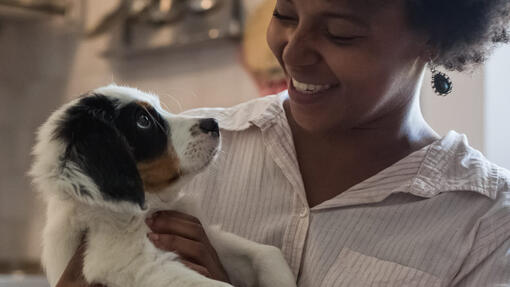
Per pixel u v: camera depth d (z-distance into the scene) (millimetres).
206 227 1518
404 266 1337
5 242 4176
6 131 4246
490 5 1382
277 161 1496
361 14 1234
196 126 1568
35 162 1458
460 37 1371
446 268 1323
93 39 3686
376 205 1411
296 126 1515
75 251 1427
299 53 1276
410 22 1285
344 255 1381
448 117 2311
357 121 1350
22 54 4215
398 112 1424
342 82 1283
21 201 4105
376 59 1269
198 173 1571
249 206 1518
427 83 2312
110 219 1387
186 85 3213
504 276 1280
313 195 1470
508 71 2328
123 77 3568
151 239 1379
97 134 1399
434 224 1374
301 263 1427
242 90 2924
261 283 1421
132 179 1384
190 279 1280
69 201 1417
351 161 1447
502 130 2312
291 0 1294
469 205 1381
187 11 3105
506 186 1396
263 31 2793
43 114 4047
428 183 1406
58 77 3979
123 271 1320
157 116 1563
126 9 3385
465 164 1440
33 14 3822
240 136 1614
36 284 3391
